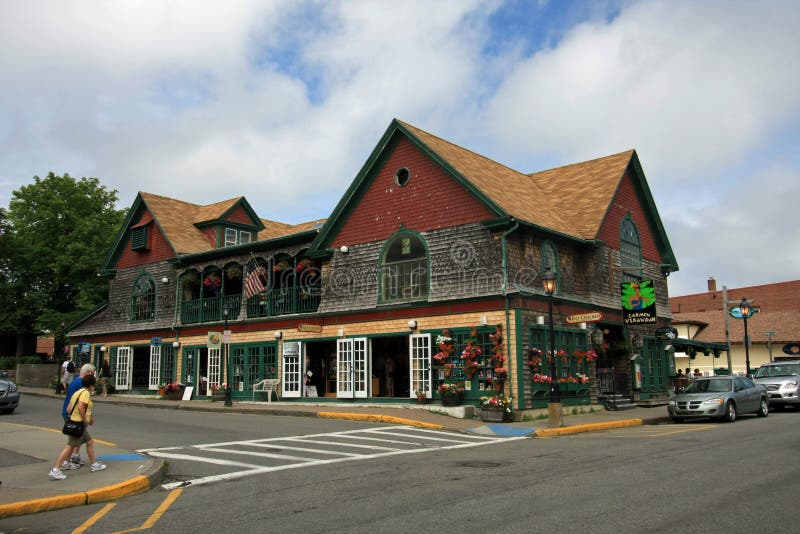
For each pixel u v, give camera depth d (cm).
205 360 3091
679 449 1299
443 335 2142
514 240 2097
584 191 2652
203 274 3016
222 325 2867
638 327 2667
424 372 2180
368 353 2352
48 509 878
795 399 2455
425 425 1827
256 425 1845
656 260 2927
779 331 4566
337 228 2527
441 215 2234
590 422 1909
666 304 2959
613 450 1316
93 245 4206
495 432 1717
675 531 664
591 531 670
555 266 2250
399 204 2361
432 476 1027
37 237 4225
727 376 2177
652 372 2758
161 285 3186
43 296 4206
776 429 1688
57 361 4106
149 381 3141
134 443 1476
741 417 2256
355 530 704
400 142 2397
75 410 1043
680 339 3253
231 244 3306
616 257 2578
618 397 2462
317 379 2766
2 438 1481
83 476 1039
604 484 920
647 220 2898
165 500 914
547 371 2083
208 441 1510
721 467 1049
